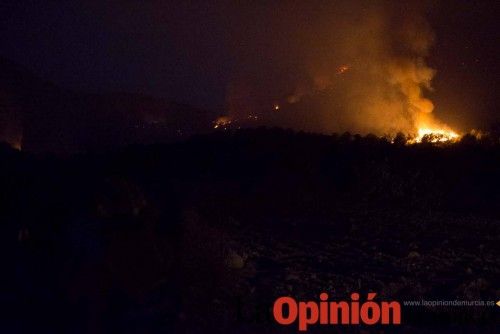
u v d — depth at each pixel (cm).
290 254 1047
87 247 597
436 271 993
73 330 569
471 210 1656
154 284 617
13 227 713
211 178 1759
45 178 909
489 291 884
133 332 579
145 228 626
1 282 624
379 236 1238
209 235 878
